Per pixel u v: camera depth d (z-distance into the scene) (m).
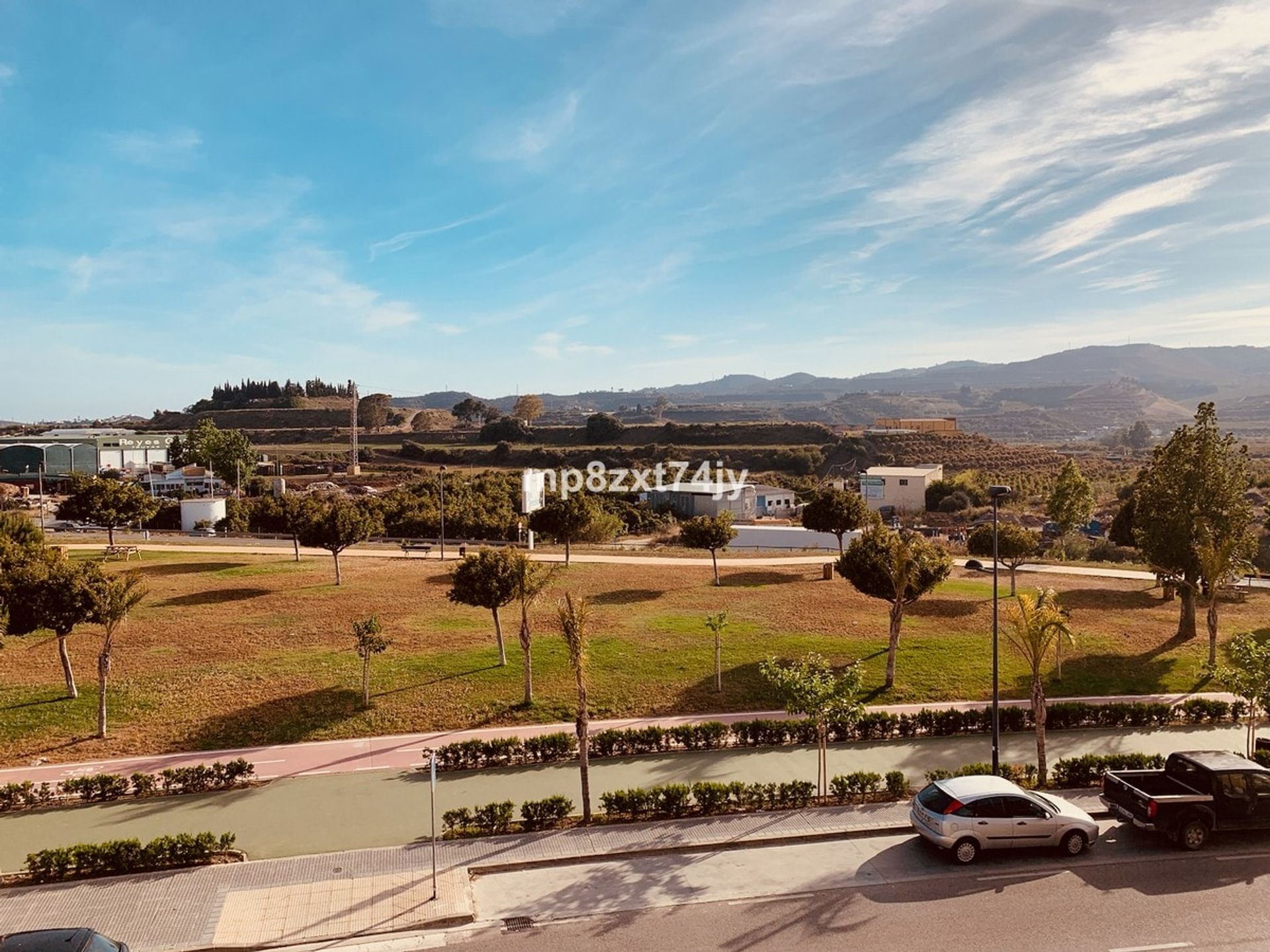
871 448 136.25
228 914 12.65
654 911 12.76
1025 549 34.81
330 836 15.87
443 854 14.72
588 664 26.34
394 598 35.50
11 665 25.91
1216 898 13.05
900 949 11.55
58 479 97.62
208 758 20.05
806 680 17.66
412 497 70.69
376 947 11.83
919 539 27.88
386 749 20.62
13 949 10.23
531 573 25.19
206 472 96.25
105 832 16.14
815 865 14.34
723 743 20.88
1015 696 24.61
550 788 18.31
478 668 25.98
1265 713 20.86
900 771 19.17
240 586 37.75
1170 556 28.77
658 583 39.50
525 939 11.97
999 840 14.38
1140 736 21.48
